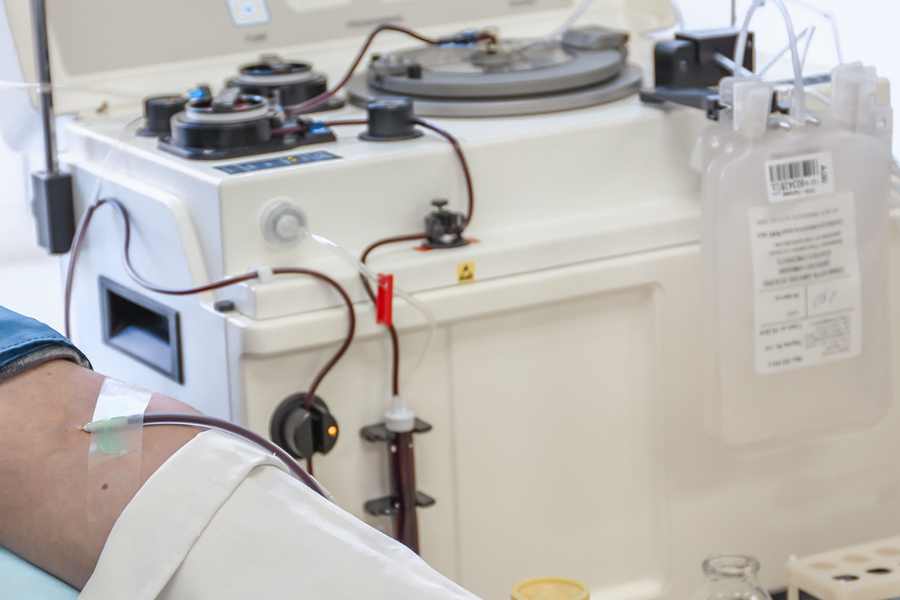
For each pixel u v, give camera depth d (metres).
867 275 1.09
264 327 0.93
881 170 1.07
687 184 1.20
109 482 0.65
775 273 1.04
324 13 1.51
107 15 1.35
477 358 1.07
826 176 1.04
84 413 0.71
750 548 1.25
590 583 1.19
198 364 1.03
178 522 0.61
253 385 0.96
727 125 1.00
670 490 1.19
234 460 0.64
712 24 1.74
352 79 1.38
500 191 1.09
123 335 1.20
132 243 1.10
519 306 1.05
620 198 1.16
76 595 0.65
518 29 1.63
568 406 1.13
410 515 1.02
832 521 1.29
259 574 0.58
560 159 1.12
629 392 1.16
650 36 1.69
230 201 0.96
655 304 1.14
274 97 1.25
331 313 0.97
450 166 1.06
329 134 1.10
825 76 1.25
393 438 1.01
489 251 1.04
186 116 1.10
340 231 1.02
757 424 1.08
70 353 0.79
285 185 0.98
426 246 1.05
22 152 1.33
